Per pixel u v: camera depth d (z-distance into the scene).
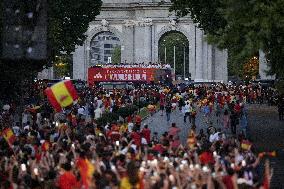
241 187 28.86
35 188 29.34
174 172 30.27
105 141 44.56
